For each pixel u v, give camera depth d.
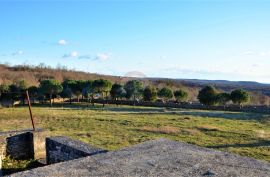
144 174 5.15
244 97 38.78
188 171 5.30
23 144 11.15
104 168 5.45
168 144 7.06
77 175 5.12
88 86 49.50
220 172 5.26
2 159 10.52
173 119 27.78
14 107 40.56
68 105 44.53
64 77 90.50
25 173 5.26
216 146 16.70
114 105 44.78
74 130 20.95
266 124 26.06
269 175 5.15
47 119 26.78
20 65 94.88
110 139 17.86
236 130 22.12
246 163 5.78
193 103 43.34
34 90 47.94
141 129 21.72
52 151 9.46
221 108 39.00
